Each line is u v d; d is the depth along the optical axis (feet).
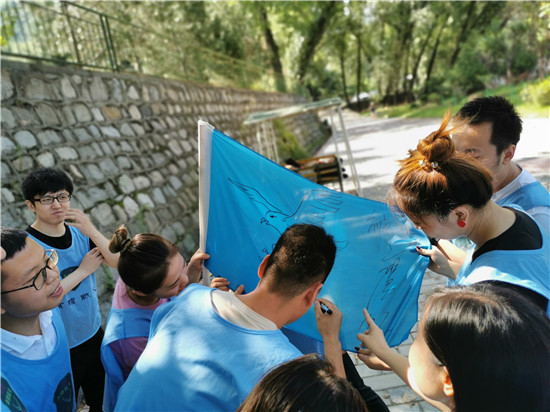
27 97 16.28
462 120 5.72
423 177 4.48
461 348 2.94
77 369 8.00
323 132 94.17
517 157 30.55
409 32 116.98
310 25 87.76
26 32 18.37
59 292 5.36
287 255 4.48
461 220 4.53
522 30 91.04
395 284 6.82
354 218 7.05
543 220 5.49
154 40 31.32
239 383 3.87
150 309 6.54
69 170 16.30
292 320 4.75
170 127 27.32
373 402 6.12
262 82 67.62
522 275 4.27
